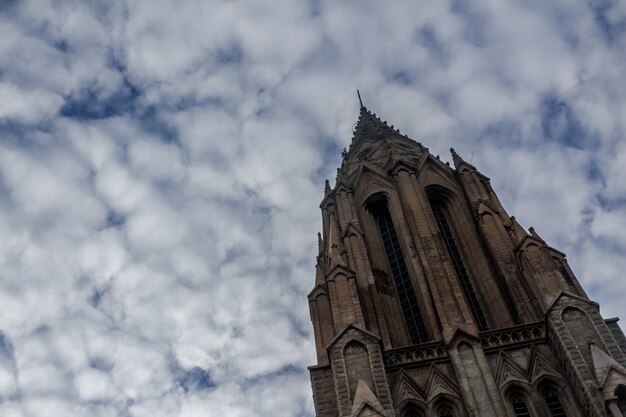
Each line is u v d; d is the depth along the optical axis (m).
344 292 46.22
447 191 58.97
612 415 34.44
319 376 42.31
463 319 44.06
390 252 54.91
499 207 56.12
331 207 61.78
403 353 43.09
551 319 40.69
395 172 59.78
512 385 40.12
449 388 40.56
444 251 50.25
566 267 45.88
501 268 48.78
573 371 37.97
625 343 40.16
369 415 36.38
